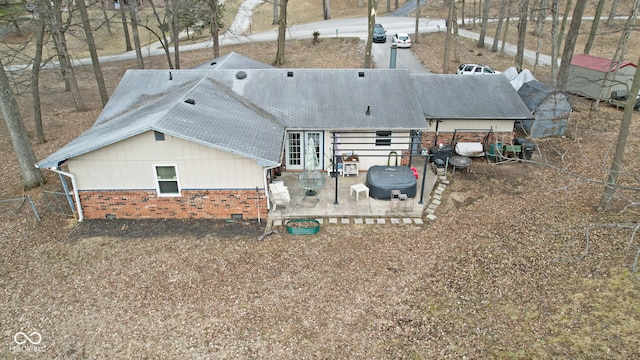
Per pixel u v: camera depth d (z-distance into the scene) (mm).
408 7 53406
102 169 13117
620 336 8680
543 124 19562
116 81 32719
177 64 27250
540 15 27234
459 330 9258
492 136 18266
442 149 17359
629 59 32531
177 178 13297
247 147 13133
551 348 8594
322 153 16641
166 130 12383
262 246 12422
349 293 10531
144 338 9328
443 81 19344
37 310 10164
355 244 12516
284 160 16828
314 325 9578
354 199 14852
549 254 11562
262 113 16250
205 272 11352
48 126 23109
